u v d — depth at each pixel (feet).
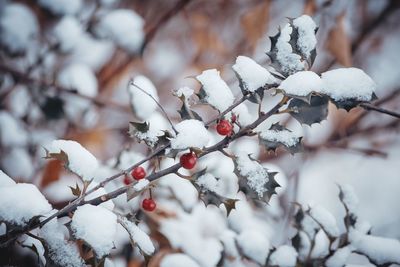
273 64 1.69
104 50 3.25
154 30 3.37
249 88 1.63
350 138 3.62
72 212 1.65
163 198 2.23
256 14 3.36
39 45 2.78
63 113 2.75
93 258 1.67
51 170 2.51
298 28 1.67
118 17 2.61
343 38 2.96
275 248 1.97
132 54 2.64
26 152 2.75
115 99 3.43
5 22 2.57
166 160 2.18
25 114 2.83
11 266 1.72
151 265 2.12
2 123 2.71
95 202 1.66
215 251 2.10
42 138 2.83
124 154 2.11
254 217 2.44
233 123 1.67
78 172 1.66
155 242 2.20
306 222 1.95
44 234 1.64
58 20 2.68
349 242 1.89
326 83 1.62
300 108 1.69
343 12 3.06
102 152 3.04
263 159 3.12
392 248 1.88
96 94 3.03
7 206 1.62
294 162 3.35
